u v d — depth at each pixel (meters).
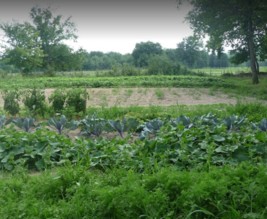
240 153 6.01
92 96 20.55
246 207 4.21
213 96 20.50
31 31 52.88
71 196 4.70
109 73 45.81
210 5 30.00
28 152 6.49
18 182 5.22
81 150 6.38
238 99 16.81
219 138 6.54
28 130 8.68
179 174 4.68
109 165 5.96
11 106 12.43
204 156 5.90
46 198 4.80
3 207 4.52
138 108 12.70
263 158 6.00
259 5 29.31
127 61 78.12
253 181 4.49
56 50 59.12
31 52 51.31
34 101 12.35
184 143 6.24
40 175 5.50
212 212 4.21
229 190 4.33
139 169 5.66
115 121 8.55
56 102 12.41
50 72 47.09
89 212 4.32
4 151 6.52
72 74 47.06
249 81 32.84
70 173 5.13
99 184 4.82
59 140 6.88
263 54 39.53
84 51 62.00
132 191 4.39
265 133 6.59
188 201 4.24
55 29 59.16
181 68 48.47
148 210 4.19
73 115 11.80
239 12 30.12
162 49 77.12
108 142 6.76
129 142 8.00
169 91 23.27
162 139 6.41
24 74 48.22
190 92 22.61
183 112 11.67
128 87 26.61
